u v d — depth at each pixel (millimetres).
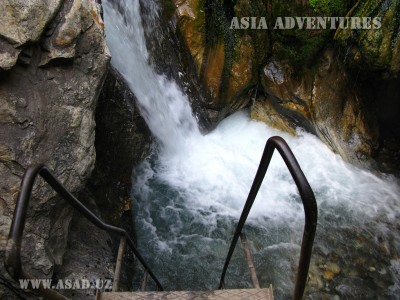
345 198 5695
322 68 5898
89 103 3006
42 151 2674
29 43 2588
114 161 4727
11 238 1166
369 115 6516
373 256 4984
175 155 6035
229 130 6512
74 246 3445
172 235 5074
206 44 5469
